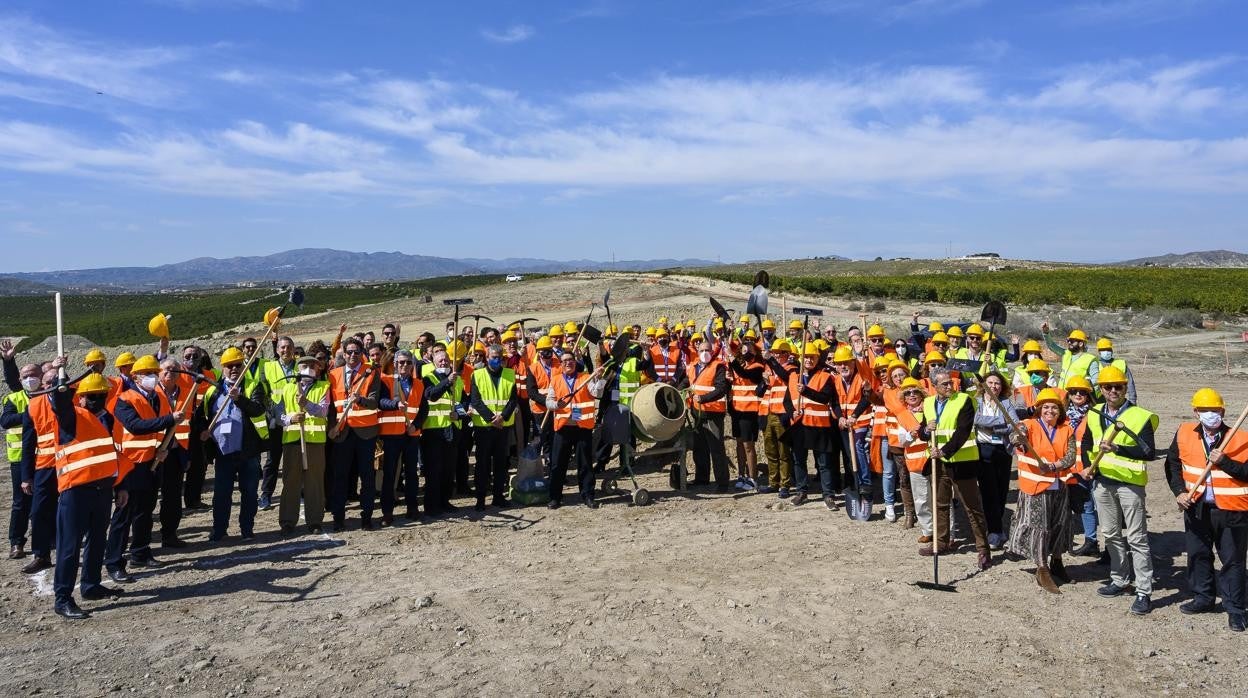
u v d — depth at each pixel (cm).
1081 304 5325
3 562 877
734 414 1180
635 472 1340
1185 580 774
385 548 897
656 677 577
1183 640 636
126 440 804
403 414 990
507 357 1280
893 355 1023
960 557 851
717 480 1177
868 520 998
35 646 638
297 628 668
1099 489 718
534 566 825
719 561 835
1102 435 709
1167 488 1156
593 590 750
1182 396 2169
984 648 623
